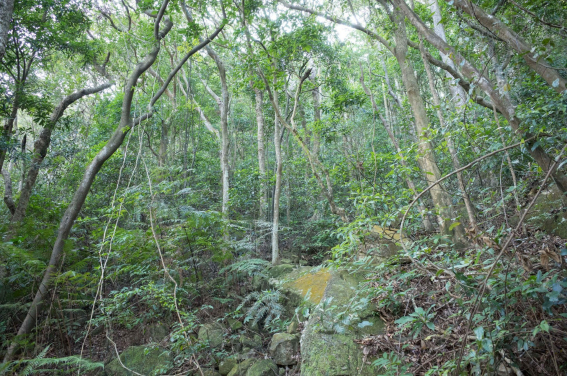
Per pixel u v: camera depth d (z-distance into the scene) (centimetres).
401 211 332
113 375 413
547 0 332
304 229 936
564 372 202
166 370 401
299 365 376
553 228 387
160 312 515
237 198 883
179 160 1076
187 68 1250
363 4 847
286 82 809
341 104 837
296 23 686
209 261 643
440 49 462
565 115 334
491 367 210
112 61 1151
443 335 257
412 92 535
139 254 552
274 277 610
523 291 196
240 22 701
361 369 282
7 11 465
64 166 981
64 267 561
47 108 704
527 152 319
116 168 945
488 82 354
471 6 331
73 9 754
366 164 643
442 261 277
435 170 445
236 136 1407
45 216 680
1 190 997
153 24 768
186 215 589
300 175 1119
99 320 459
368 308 344
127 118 593
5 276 512
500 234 222
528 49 346
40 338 462
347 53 1041
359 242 361
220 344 444
